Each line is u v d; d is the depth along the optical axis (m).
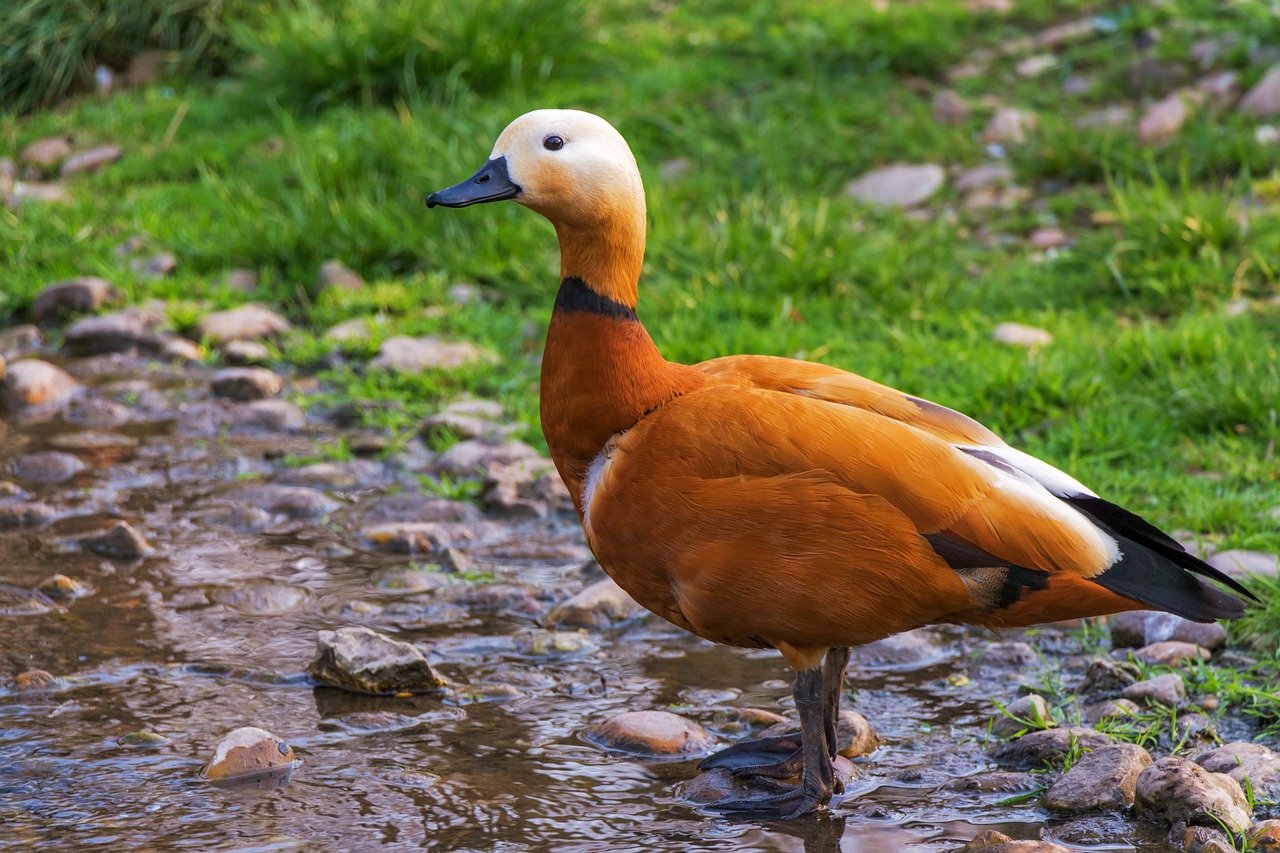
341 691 7.18
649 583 6.06
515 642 7.82
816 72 17.47
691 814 6.06
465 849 5.74
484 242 14.05
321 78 17.77
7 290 13.74
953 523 5.67
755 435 5.77
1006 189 14.62
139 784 6.22
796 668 6.04
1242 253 12.49
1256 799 5.98
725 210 14.05
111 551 8.84
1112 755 6.16
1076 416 10.22
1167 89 15.77
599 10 19.98
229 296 13.56
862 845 5.79
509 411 11.27
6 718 6.79
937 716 7.01
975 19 18.50
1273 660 7.25
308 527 9.35
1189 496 8.90
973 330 11.72
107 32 19.89
